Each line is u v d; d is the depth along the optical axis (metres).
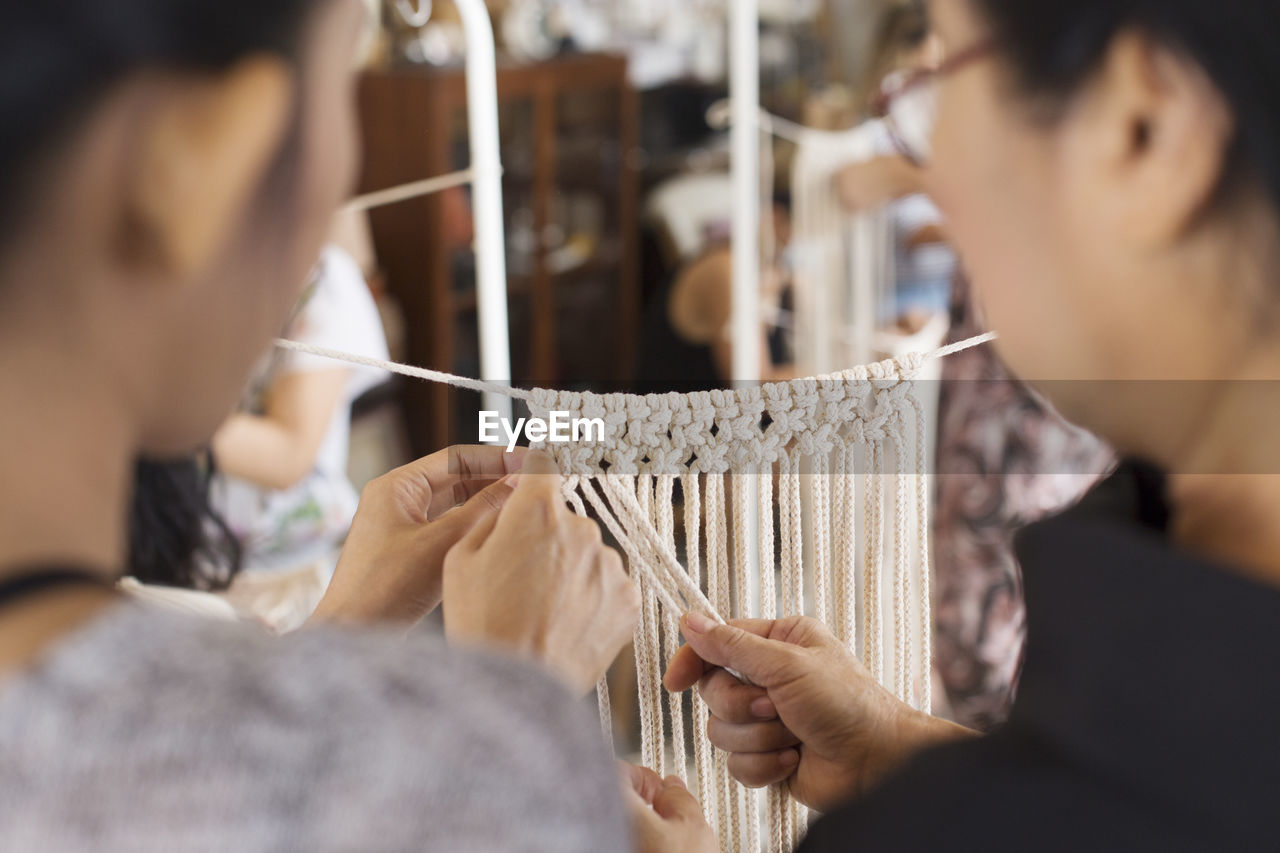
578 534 0.57
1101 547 0.39
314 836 0.30
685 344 2.06
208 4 0.32
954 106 0.41
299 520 1.41
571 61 2.36
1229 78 0.34
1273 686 0.35
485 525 0.59
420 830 0.31
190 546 1.21
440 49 1.86
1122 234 0.38
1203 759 0.35
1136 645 0.37
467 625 0.54
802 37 2.37
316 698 0.33
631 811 0.63
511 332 2.33
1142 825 0.35
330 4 0.36
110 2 0.30
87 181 0.32
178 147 0.33
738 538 0.81
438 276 1.87
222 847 0.30
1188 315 0.38
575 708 0.36
